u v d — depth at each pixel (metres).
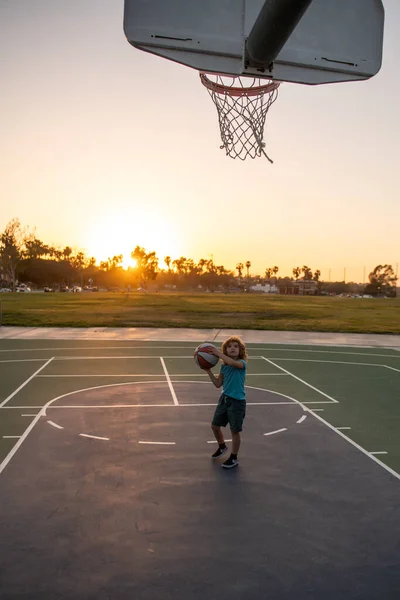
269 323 27.50
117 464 6.44
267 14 4.12
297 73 4.98
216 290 140.88
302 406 9.73
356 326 27.11
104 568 4.16
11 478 5.95
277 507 5.30
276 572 4.16
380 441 7.62
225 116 6.89
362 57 5.08
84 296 62.88
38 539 4.58
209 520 4.99
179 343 18.98
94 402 9.76
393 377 13.05
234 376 6.37
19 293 71.00
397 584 4.03
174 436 7.65
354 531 4.84
